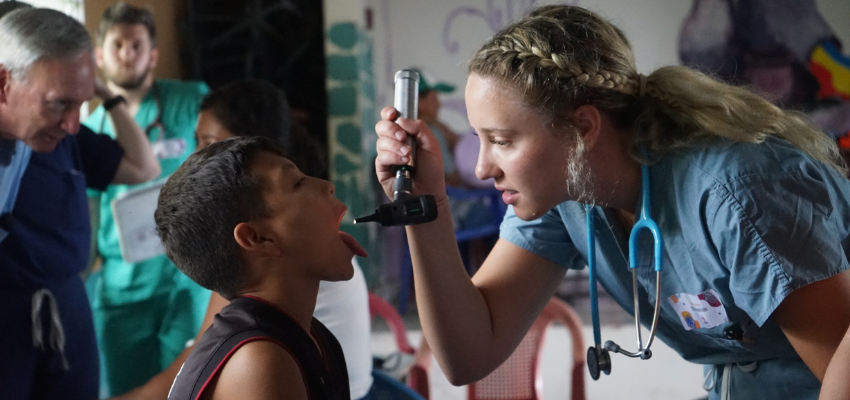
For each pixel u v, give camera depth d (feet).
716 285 3.73
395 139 3.76
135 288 8.90
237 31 16.81
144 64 10.24
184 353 4.55
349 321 4.96
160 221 3.35
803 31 17.52
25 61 5.05
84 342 6.22
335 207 3.43
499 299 4.45
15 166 5.27
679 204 3.70
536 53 3.45
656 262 3.73
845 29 17.38
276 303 3.26
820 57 17.52
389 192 3.89
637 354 3.97
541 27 3.56
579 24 3.61
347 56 16.31
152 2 14.71
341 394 3.57
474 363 4.35
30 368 5.66
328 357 3.54
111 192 9.12
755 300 3.46
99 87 7.79
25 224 5.68
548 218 4.47
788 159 3.46
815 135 3.77
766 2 17.52
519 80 3.45
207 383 2.97
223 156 3.29
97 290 9.06
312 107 17.11
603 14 4.19
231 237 3.24
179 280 8.93
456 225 16.62
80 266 6.22
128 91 10.34
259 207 3.24
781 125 3.68
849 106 17.43
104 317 8.97
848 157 17.22
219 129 5.38
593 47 3.55
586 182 3.69
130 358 8.97
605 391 11.34
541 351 7.80
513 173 3.65
